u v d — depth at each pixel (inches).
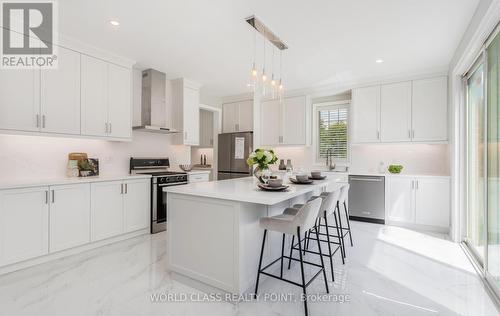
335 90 186.9
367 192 166.2
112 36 115.5
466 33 105.6
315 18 98.8
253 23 103.3
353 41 117.9
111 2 89.5
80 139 134.3
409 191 153.4
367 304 76.3
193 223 87.3
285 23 102.7
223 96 233.5
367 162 185.6
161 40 119.3
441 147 162.7
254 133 216.4
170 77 176.7
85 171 131.3
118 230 130.1
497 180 83.5
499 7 71.8
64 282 88.4
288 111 205.2
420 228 150.3
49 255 105.9
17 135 110.7
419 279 91.4
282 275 93.9
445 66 147.4
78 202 114.4
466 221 127.7
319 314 71.5
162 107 164.2
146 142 167.0
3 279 89.8
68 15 98.1
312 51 129.2
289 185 98.2
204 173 180.2
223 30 109.2
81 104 123.3
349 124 193.3
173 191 89.7
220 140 223.6
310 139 203.3
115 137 137.6
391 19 98.9
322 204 89.0
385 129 166.4
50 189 105.3
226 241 79.7
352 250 119.6
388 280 90.8
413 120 157.6
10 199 94.5
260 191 82.3
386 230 149.6
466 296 80.4
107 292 82.3
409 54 131.7
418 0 86.8
